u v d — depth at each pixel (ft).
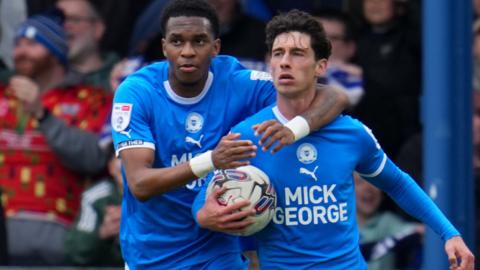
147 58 77.51
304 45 53.11
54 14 80.23
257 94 56.29
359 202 73.77
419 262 72.79
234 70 56.65
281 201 54.29
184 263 56.54
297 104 53.88
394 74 78.02
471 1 65.21
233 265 57.00
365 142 54.95
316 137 54.24
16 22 84.28
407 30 78.95
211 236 56.49
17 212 77.25
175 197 55.72
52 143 76.95
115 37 83.30
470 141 65.10
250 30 77.97
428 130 65.21
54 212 77.46
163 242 56.34
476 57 77.05
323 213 54.34
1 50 83.25
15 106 78.23
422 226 73.31
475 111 74.90
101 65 80.53
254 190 52.95
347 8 80.53
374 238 73.20
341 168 54.44
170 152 55.52
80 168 77.25
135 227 56.75
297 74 53.11
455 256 55.72
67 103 78.54
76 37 80.07
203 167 51.60
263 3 84.38
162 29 54.70
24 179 77.61
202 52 53.98
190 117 55.52
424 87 65.67
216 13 54.70
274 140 52.31
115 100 55.11
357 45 78.89
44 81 79.77
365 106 76.89
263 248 55.11
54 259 76.54
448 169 64.80
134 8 83.97
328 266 54.44
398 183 56.54
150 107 55.16
